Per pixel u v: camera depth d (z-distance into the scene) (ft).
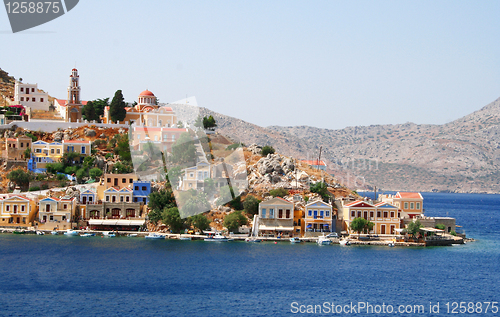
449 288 432.66
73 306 363.56
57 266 464.65
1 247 534.37
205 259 501.15
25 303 367.25
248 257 513.86
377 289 422.82
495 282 453.58
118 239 588.50
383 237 607.78
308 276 451.94
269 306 374.02
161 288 407.85
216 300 382.83
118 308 361.71
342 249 563.07
